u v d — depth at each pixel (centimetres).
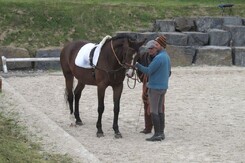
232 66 2300
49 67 2225
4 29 2353
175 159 1044
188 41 2381
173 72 2102
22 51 2209
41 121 1208
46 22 2428
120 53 1165
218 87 1845
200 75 2081
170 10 2661
